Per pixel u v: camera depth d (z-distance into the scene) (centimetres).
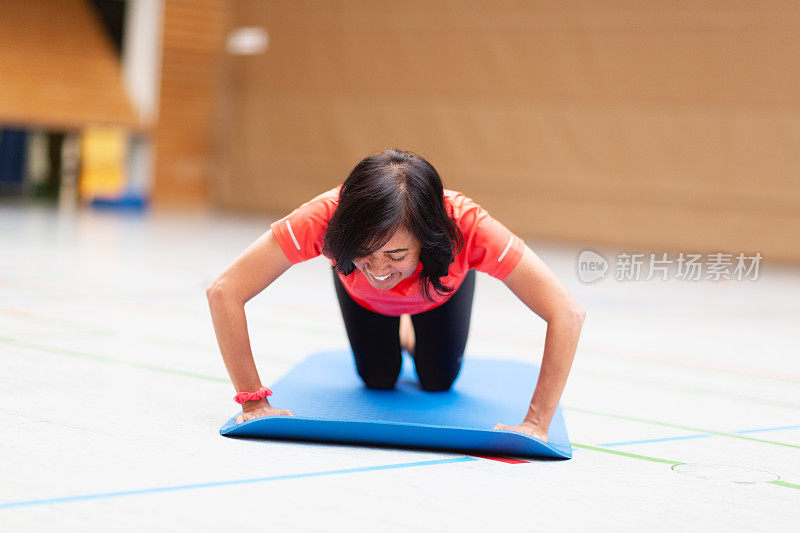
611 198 1487
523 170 1558
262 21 1831
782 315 688
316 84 1767
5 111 1745
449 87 1617
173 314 521
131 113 1878
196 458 229
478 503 202
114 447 235
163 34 1875
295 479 214
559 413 301
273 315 553
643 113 1452
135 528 173
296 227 260
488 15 1570
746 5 1366
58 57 1820
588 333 543
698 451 266
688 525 193
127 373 342
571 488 219
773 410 339
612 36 1470
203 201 1952
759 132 1373
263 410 266
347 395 315
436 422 276
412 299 292
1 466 210
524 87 1547
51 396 292
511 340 506
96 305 541
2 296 557
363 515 189
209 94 1923
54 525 173
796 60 1342
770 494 221
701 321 630
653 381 392
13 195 1861
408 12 1648
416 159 239
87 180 1877
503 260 259
